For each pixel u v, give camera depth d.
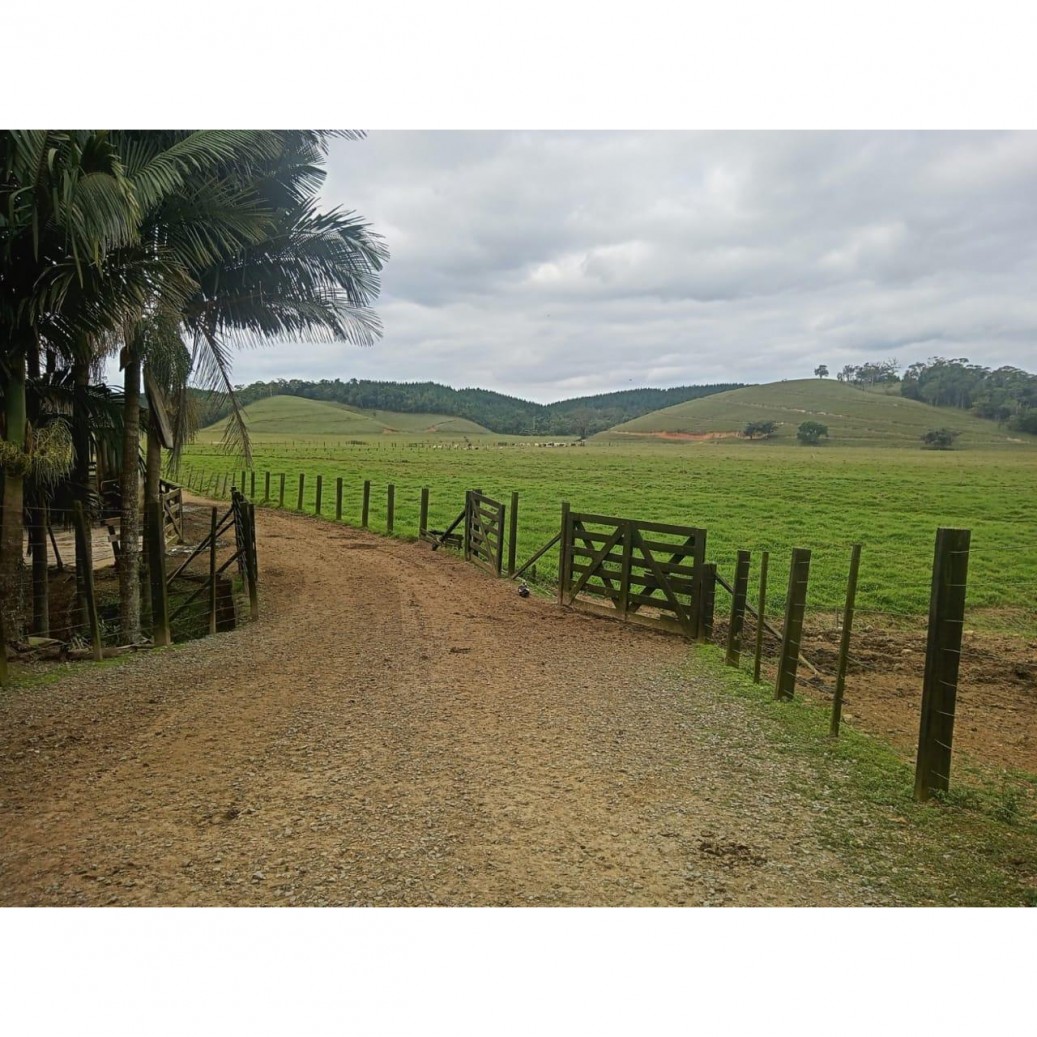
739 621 8.82
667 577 10.68
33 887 3.87
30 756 5.64
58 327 9.62
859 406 186.12
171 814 4.71
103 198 8.12
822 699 8.18
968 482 44.00
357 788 5.13
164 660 8.66
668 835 4.55
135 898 3.78
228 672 8.09
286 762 5.58
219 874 4.01
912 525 26.03
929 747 5.16
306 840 4.39
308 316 13.31
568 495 34.84
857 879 4.11
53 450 10.66
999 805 5.22
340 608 11.95
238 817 4.68
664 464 60.44
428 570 15.92
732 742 6.21
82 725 6.34
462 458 65.06
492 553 15.70
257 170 12.77
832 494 36.72
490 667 8.46
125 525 11.57
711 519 27.19
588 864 4.19
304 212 13.09
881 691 8.75
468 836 4.47
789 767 5.70
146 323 10.01
